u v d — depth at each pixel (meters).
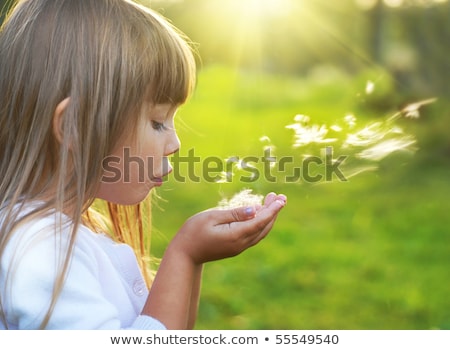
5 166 1.50
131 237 1.65
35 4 1.51
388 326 2.60
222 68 6.88
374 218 3.85
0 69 1.50
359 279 3.05
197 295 1.57
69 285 1.44
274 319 2.68
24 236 1.44
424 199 4.06
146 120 1.51
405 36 5.64
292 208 4.02
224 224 1.52
